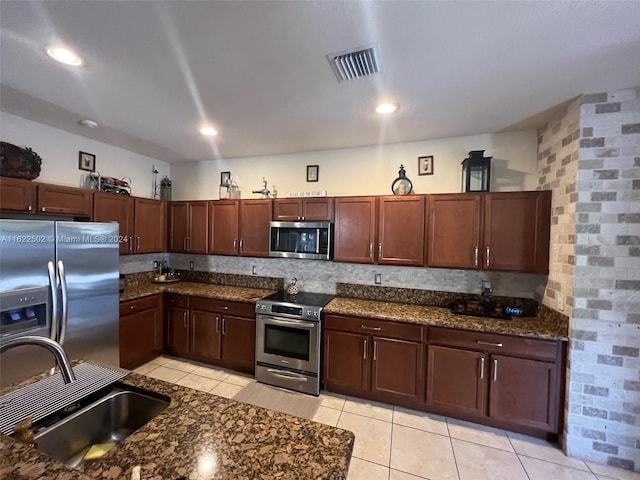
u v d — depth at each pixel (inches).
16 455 30.5
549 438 85.7
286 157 139.6
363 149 126.2
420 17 49.7
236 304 123.8
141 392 47.3
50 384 47.3
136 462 31.1
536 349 84.7
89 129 109.7
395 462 76.2
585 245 78.2
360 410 98.3
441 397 94.6
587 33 53.3
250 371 123.1
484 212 98.9
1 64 66.0
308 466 31.1
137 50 60.3
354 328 104.2
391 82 71.9
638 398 74.9
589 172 77.5
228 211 137.1
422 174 117.3
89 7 48.2
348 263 127.6
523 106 85.0
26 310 81.2
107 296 102.9
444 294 113.6
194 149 134.4
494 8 47.5
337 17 50.0
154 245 142.6
